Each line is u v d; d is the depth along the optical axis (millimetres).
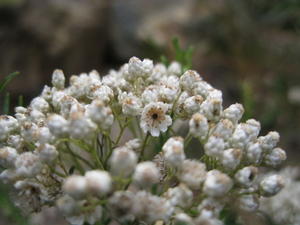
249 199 55
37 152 53
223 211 63
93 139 54
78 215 49
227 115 59
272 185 54
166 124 58
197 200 51
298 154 131
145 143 58
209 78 163
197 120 55
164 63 81
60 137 53
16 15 193
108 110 53
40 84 190
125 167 46
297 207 91
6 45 191
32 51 191
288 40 151
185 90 62
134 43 193
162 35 173
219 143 53
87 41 198
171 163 50
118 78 68
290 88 135
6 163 55
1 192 76
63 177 54
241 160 56
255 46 150
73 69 197
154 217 47
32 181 54
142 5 196
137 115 63
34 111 60
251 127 57
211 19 158
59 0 198
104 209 52
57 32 193
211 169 56
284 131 131
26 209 56
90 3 202
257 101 136
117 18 200
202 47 165
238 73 156
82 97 62
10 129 59
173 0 193
